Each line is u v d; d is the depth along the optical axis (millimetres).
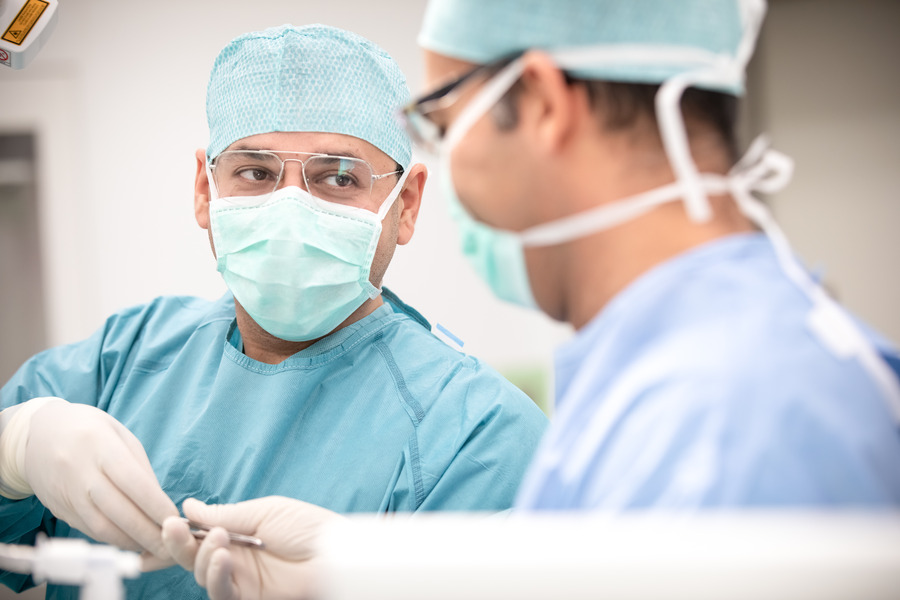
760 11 685
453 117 658
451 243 2693
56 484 1073
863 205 2531
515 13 627
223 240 1235
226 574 885
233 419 1236
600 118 612
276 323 1227
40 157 2648
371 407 1213
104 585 617
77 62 2631
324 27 1289
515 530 483
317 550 950
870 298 2541
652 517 491
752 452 490
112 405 1297
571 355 641
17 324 2668
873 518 463
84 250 2656
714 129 620
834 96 2551
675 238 606
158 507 1033
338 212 1230
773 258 604
